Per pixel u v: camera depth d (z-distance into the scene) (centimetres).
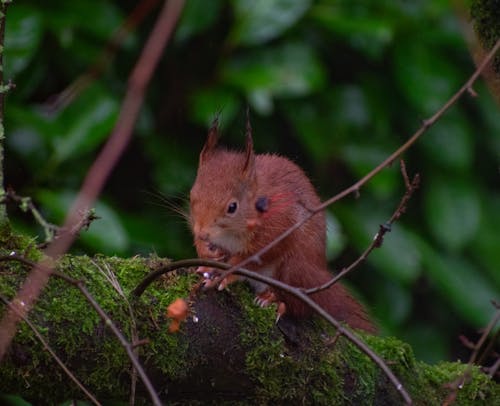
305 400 720
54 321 644
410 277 1125
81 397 666
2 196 655
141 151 1133
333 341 629
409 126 1183
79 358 651
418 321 1259
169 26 474
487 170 1245
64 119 1006
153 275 662
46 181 1038
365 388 736
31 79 1052
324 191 1165
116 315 664
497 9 750
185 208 1002
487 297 1178
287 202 803
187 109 1116
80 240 962
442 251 1204
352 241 1134
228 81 1066
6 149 1030
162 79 1125
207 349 689
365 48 1141
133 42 1087
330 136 1128
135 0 1130
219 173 816
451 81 1150
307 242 812
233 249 808
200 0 1085
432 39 1153
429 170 1195
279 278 808
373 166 1130
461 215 1179
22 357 636
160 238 1045
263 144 1155
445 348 1231
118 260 700
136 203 1131
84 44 1070
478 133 1232
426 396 769
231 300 709
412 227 1209
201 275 707
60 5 1051
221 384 702
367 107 1152
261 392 711
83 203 461
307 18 1115
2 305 632
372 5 1152
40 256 667
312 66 1073
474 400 785
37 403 673
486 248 1202
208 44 1123
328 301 835
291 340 720
